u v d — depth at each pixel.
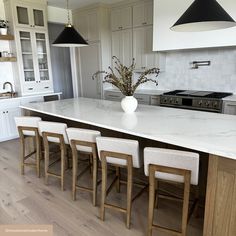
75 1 4.75
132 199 2.13
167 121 2.23
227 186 1.54
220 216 1.61
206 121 2.19
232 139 1.67
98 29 4.99
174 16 3.68
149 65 4.54
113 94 5.04
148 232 1.87
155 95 4.27
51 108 3.07
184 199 1.69
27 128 2.89
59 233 1.99
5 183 2.86
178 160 1.64
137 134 1.91
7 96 4.58
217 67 4.02
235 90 3.89
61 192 2.64
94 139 2.18
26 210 2.32
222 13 1.64
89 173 3.05
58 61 6.51
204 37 3.47
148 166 1.76
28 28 4.52
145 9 4.33
